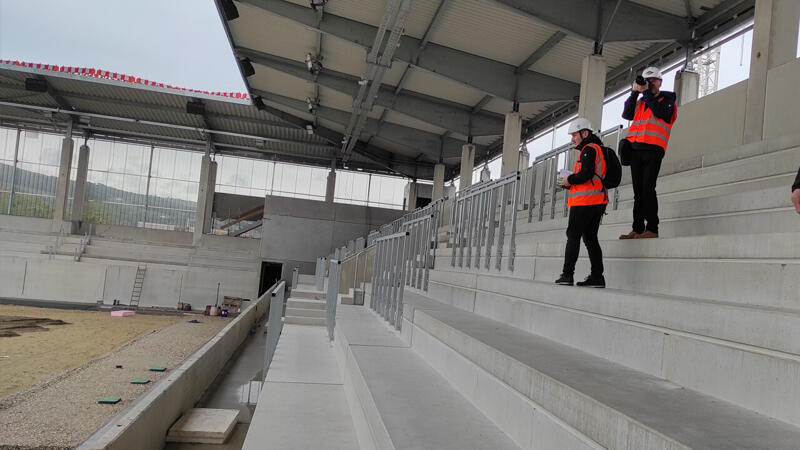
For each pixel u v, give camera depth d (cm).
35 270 2984
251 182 3694
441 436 281
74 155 3553
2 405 1012
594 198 403
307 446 419
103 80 2559
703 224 449
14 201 3481
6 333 1925
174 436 779
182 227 3662
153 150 3656
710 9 1110
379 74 1641
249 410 973
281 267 3475
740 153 621
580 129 428
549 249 527
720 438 178
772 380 207
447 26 1422
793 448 172
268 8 1474
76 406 1035
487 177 1903
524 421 271
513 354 305
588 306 344
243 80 2283
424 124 2447
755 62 805
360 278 1449
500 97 1573
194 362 974
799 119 716
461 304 600
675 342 261
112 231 3462
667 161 991
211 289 3092
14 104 2856
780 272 264
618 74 1447
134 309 2883
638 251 394
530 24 1316
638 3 1145
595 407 213
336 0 1409
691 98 1139
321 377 654
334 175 3450
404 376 417
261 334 1847
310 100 2347
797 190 234
